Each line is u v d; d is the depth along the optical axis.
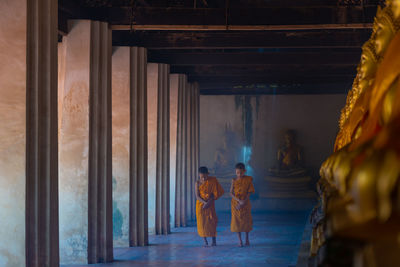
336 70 16.62
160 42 11.86
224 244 11.84
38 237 6.55
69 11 8.88
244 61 14.10
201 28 9.65
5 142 6.42
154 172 13.21
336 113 21.59
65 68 9.01
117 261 9.45
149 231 13.38
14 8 6.42
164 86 13.41
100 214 9.24
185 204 15.82
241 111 21.92
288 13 9.52
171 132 15.31
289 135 21.53
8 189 6.41
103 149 9.23
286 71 16.55
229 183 21.44
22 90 6.39
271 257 9.96
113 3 9.80
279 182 21.16
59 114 9.13
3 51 6.41
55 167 6.90
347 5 10.05
